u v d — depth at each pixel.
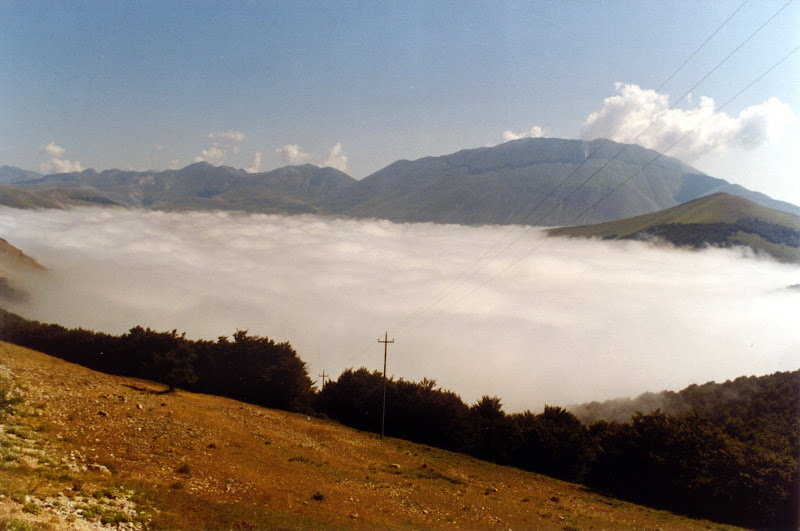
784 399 44.91
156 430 26.70
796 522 28.12
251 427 34.97
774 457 30.38
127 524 14.79
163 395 40.38
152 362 49.19
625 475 34.91
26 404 24.66
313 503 20.73
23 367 35.31
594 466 37.78
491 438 44.62
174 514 16.50
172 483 19.44
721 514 30.03
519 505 26.48
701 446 32.56
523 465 42.22
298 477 24.41
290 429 38.16
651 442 34.19
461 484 29.67
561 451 41.06
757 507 28.92
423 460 36.34
